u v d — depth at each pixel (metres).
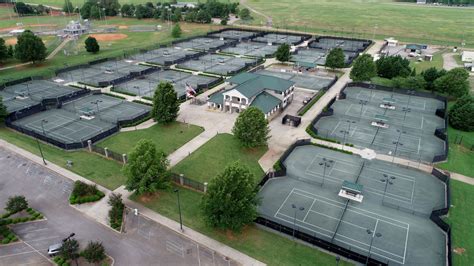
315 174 75.19
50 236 57.06
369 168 77.50
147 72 143.75
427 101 117.12
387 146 87.25
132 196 66.81
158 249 54.47
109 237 56.84
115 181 71.62
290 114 105.06
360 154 76.38
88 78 137.50
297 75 143.00
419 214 63.25
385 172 76.00
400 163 79.31
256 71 146.88
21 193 67.81
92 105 110.56
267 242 56.22
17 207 60.69
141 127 95.56
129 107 109.50
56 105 108.88
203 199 58.69
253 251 54.31
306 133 93.06
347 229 59.50
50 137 89.69
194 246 55.16
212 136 90.62
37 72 142.50
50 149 83.88
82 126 96.44
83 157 80.38
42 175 73.50
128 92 121.25
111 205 62.25
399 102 116.19
